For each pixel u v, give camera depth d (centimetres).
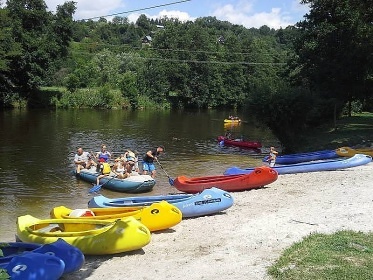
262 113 2734
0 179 1678
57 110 5347
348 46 2722
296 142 2748
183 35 7619
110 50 8488
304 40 3306
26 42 5016
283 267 677
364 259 695
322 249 747
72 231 948
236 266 715
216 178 1461
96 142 2788
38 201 1395
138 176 1587
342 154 2077
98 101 6012
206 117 5484
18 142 2647
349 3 2395
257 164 2150
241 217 1063
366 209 1047
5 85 5053
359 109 4325
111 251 818
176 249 849
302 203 1162
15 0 5166
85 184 1638
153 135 3291
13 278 619
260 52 8531
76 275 737
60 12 5388
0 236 1048
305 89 2789
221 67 7750
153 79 6944
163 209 969
